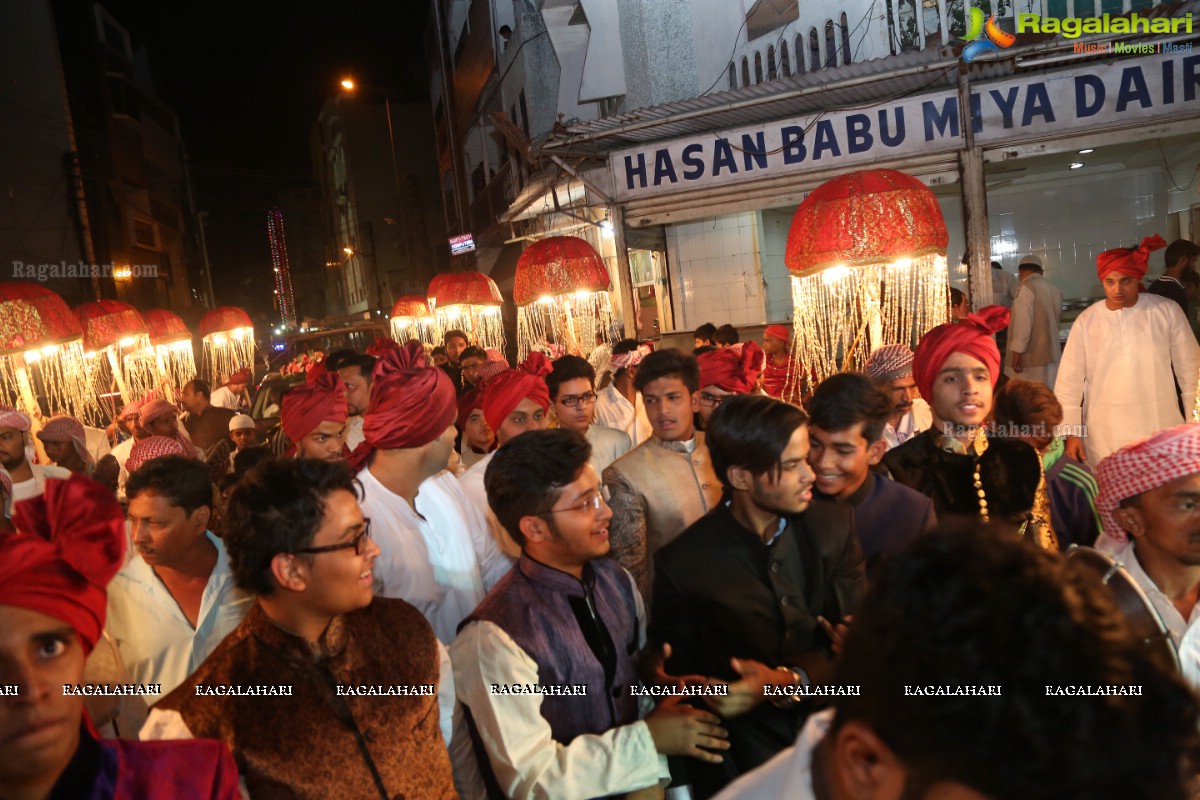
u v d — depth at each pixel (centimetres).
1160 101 605
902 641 64
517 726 182
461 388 733
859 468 236
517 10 1421
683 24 1016
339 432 316
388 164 3856
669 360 290
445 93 2270
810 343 486
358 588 161
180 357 948
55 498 115
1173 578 189
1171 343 445
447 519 281
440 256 3347
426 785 168
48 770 113
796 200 712
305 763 151
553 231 1257
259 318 5094
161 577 238
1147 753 59
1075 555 174
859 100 683
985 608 63
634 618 221
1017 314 686
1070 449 465
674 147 739
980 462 261
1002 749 59
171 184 3125
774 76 924
